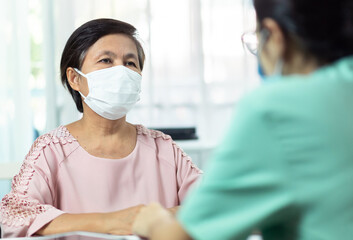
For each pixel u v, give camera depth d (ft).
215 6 12.06
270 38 2.60
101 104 5.05
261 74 2.81
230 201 2.38
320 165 2.32
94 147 5.14
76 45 5.15
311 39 2.48
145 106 12.07
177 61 12.10
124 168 5.08
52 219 4.50
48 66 11.85
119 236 3.87
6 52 11.85
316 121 2.34
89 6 11.84
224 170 2.38
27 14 11.94
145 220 2.93
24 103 11.99
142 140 5.35
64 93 11.80
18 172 5.37
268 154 2.35
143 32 11.96
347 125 2.35
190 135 11.13
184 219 2.43
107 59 5.14
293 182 2.33
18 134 11.96
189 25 12.07
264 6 2.57
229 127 2.46
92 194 4.95
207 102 12.16
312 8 2.45
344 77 2.45
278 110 2.36
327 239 2.32
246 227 2.34
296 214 2.39
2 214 4.67
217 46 12.13
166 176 5.25
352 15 2.45
